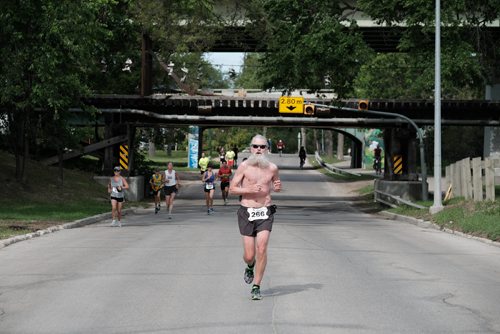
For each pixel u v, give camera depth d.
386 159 59.41
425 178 46.53
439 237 27.84
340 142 138.25
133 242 24.11
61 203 43.69
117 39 58.12
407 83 83.06
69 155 56.84
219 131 143.50
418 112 56.75
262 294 13.92
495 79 60.03
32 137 46.91
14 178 45.78
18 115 43.88
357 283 15.41
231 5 65.69
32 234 25.92
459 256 21.05
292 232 28.66
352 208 53.12
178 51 60.50
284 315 11.95
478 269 18.17
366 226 34.03
